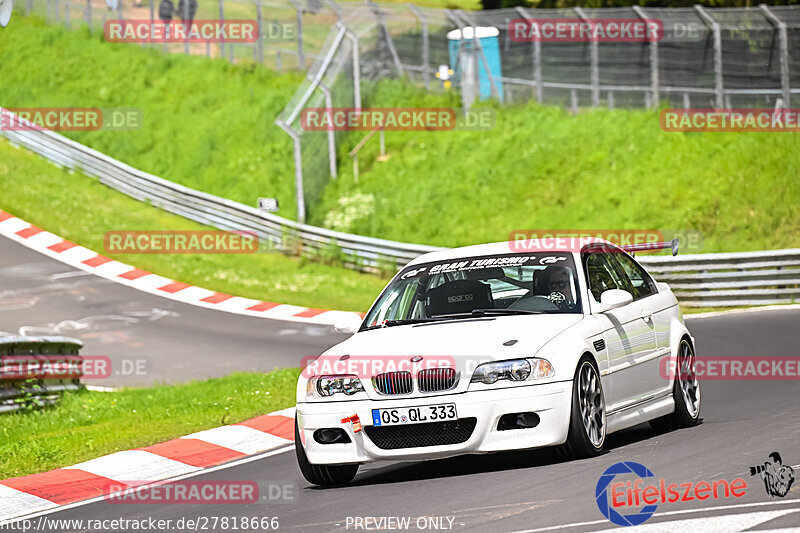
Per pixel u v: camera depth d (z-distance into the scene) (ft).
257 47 503.20
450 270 102.37
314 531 71.87
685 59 392.88
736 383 141.18
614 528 61.41
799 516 60.13
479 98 420.36
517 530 63.72
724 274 260.83
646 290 108.58
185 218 384.68
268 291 311.68
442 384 85.30
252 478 102.32
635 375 97.91
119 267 328.08
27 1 545.03
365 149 406.41
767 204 331.57
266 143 426.51
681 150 359.87
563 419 85.15
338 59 409.28
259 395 163.53
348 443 87.97
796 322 209.67
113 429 145.07
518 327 89.45
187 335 251.60
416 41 456.45
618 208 345.51
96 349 238.48
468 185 374.63
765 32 378.94
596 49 396.78
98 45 512.63
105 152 440.04
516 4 521.24
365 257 335.88
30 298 292.81
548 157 377.50
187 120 453.17
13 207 380.58
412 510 74.23
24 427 148.87
